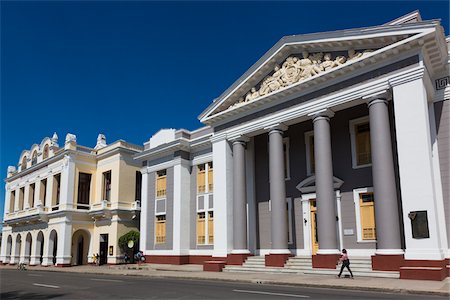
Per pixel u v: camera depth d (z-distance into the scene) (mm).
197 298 11383
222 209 24438
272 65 23078
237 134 24406
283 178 21938
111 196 37125
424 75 17031
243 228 23375
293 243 22984
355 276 16953
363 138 21422
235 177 24141
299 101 21375
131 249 35250
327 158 19734
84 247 38469
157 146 30875
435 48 17250
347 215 21016
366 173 20734
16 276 23656
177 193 28984
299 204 23203
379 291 12930
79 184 38688
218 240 24234
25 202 45094
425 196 16094
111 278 20453
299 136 24078
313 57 21125
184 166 29516
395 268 16375
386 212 17047
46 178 41938
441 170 17859
